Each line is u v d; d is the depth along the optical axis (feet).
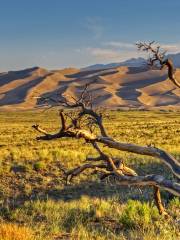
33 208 55.72
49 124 330.95
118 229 45.42
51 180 77.36
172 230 40.04
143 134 199.52
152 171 82.79
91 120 20.56
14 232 36.76
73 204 57.93
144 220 45.42
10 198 66.59
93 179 74.90
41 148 132.77
